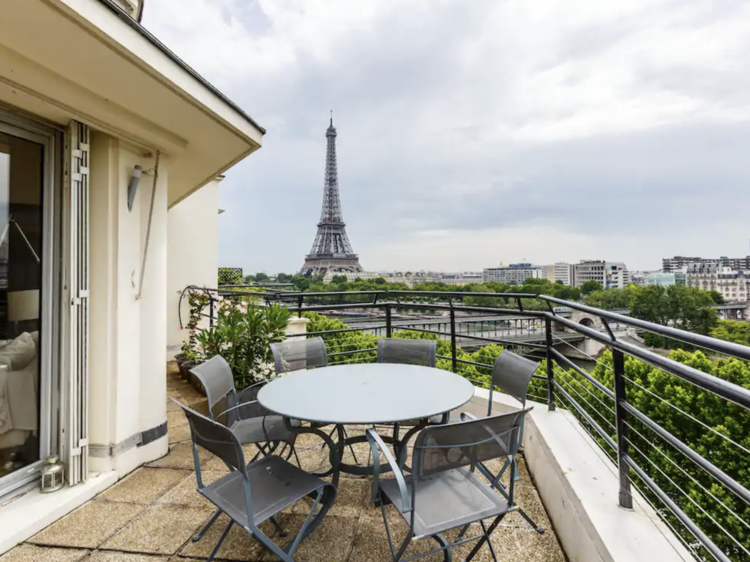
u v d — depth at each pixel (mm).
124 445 2705
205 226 7656
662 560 1328
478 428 1493
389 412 1854
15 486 2270
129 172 2787
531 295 3070
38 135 2410
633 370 6176
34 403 2416
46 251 2449
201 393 4727
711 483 4992
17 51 1863
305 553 1914
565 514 1910
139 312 2859
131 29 1882
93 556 1899
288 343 3133
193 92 2375
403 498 1518
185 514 2250
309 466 2850
